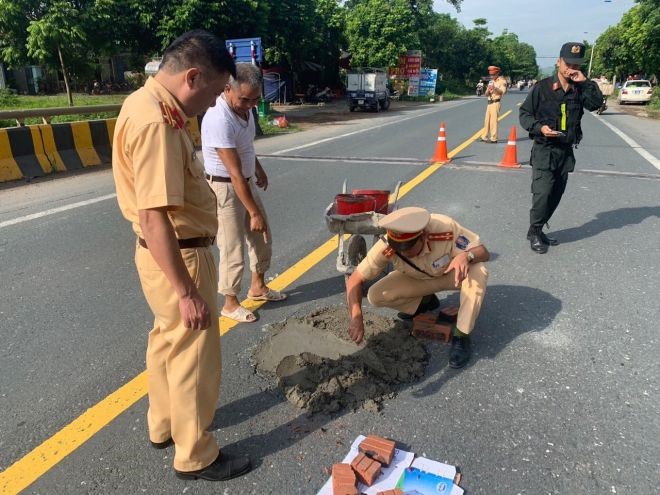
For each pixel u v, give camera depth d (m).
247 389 2.87
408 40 39.16
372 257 2.93
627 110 24.98
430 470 2.27
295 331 3.37
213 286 2.20
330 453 2.39
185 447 2.19
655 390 2.82
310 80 35.62
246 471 2.28
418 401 2.75
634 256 4.78
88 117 14.88
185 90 1.89
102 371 3.06
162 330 2.18
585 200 6.77
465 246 3.01
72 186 7.75
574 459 2.34
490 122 12.57
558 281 4.25
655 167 8.95
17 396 2.83
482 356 3.17
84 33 16.80
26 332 3.51
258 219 3.46
